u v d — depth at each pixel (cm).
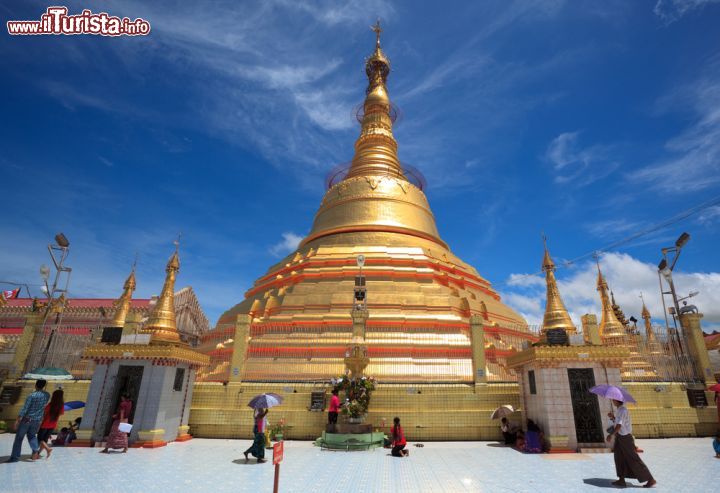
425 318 2539
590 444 1603
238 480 1141
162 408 1748
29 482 1089
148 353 1791
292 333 2506
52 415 1524
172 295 2405
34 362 2336
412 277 2955
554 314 2222
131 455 1502
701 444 1745
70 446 1675
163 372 1778
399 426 1551
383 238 3328
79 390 2170
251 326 2561
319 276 3012
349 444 1648
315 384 2028
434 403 1969
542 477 1175
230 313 3195
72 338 2438
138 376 1811
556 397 1662
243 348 2127
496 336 2730
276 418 1948
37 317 2423
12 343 3306
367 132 4369
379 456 1515
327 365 2308
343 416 1875
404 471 1259
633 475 1057
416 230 3509
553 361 1700
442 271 3195
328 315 2556
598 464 1363
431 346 2394
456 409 1959
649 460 1394
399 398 1977
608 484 1088
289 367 2314
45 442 1471
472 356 2075
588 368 1712
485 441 1886
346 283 2848
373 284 2842
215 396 2027
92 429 1708
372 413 1944
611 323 2928
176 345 1877
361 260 2303
